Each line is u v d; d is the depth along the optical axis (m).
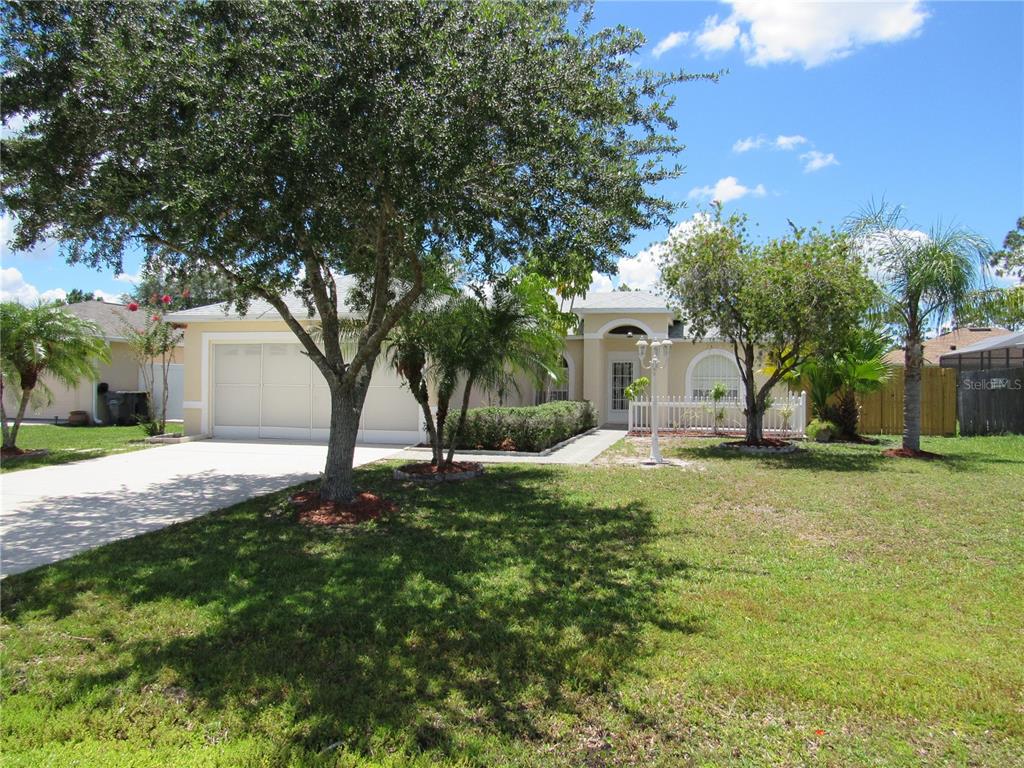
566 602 5.14
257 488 10.05
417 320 10.12
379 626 4.65
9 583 5.61
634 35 7.14
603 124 7.39
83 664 4.15
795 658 4.18
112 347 23.77
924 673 3.98
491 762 3.16
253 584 5.54
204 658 4.20
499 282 8.35
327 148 5.66
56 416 23.17
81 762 3.16
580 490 9.76
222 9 6.71
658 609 4.99
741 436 18.00
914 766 3.12
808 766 3.12
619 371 22.19
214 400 17.14
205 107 5.97
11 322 13.17
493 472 11.49
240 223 6.27
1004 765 3.13
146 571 5.89
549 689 3.81
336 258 8.73
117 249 8.36
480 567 6.03
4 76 6.96
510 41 6.38
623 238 7.54
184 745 3.31
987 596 5.29
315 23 5.87
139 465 12.41
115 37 6.51
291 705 3.63
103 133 7.14
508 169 7.08
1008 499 8.96
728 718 3.53
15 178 7.42
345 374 8.43
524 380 21.73
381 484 10.24
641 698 3.71
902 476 10.94
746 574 5.84
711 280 14.04
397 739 3.33
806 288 12.93
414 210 6.09
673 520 7.87
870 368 16.22
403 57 5.93
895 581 5.65
